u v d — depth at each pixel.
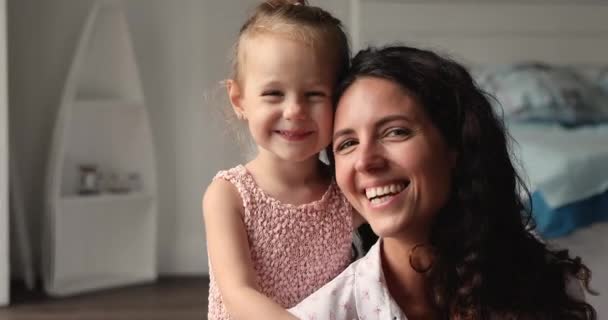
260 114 1.26
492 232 1.09
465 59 3.73
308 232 1.37
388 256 1.14
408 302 1.14
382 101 1.03
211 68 3.78
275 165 1.36
